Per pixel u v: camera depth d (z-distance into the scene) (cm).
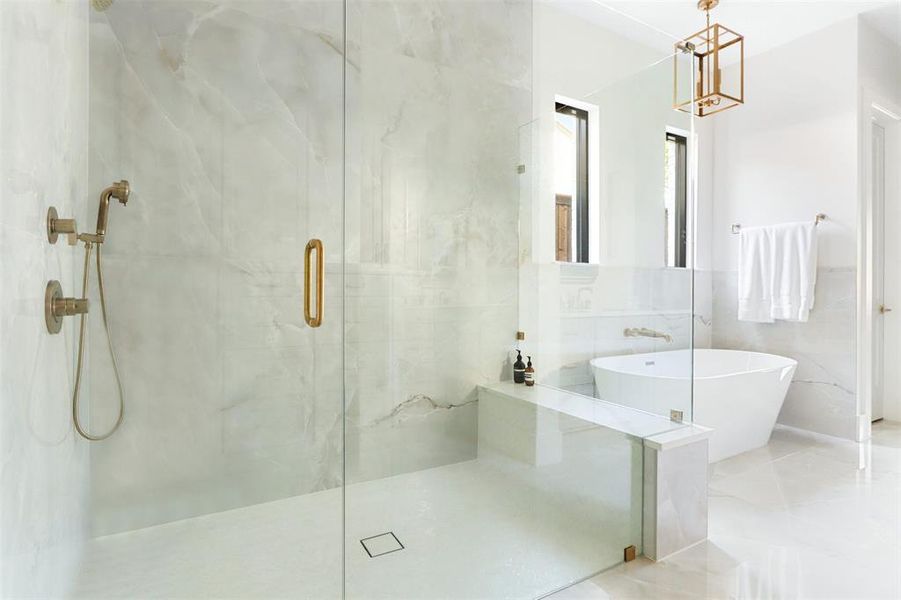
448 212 217
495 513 193
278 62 212
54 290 139
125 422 185
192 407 198
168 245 195
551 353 217
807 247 362
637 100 238
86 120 174
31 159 119
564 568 187
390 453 198
